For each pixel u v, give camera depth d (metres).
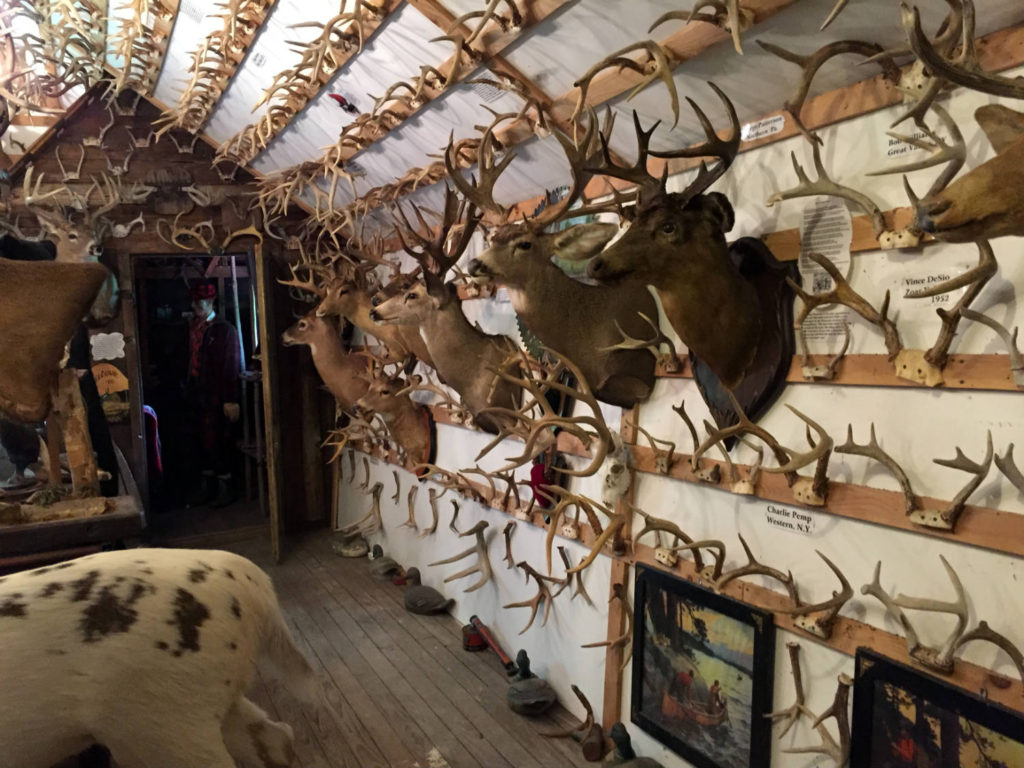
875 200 1.67
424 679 3.07
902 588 1.64
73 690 1.63
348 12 2.38
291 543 5.13
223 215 4.97
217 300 6.41
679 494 2.25
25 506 2.66
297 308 5.29
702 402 2.15
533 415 2.68
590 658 2.65
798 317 1.74
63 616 1.66
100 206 4.61
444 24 2.12
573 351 2.24
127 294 4.73
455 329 2.72
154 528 5.30
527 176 2.87
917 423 1.61
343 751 2.56
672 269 1.76
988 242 1.38
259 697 2.93
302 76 2.85
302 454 5.46
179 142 4.79
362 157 3.54
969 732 1.49
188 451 6.06
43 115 4.50
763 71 1.78
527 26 1.97
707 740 2.12
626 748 2.34
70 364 4.29
